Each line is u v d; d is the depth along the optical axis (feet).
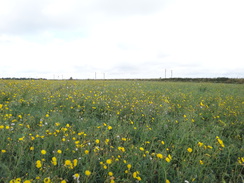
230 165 10.80
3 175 7.66
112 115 18.35
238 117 20.85
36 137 11.11
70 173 8.57
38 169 8.59
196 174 9.48
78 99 21.57
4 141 10.48
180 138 13.74
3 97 20.74
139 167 9.45
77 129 14.20
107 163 9.12
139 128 15.49
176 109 23.66
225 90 49.39
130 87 45.37
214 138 14.17
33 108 18.01
